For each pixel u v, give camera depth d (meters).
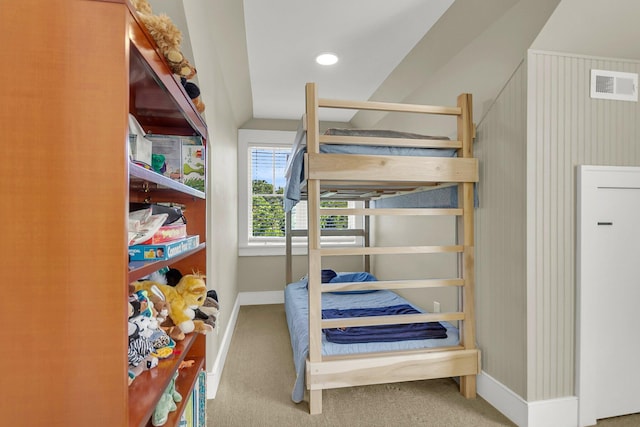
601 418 1.85
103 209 0.61
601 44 1.77
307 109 1.87
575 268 1.82
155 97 1.05
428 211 2.01
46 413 0.60
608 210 1.85
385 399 2.06
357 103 1.92
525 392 1.76
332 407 1.98
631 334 1.88
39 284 0.60
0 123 0.59
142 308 0.93
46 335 0.60
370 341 2.07
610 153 1.87
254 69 2.95
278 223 4.47
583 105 1.83
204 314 1.29
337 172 1.87
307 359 1.91
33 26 0.60
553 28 1.64
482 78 2.09
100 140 0.61
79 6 0.61
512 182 1.84
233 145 3.66
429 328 2.21
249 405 1.99
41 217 0.60
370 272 4.45
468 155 2.03
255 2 1.99
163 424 0.93
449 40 2.29
